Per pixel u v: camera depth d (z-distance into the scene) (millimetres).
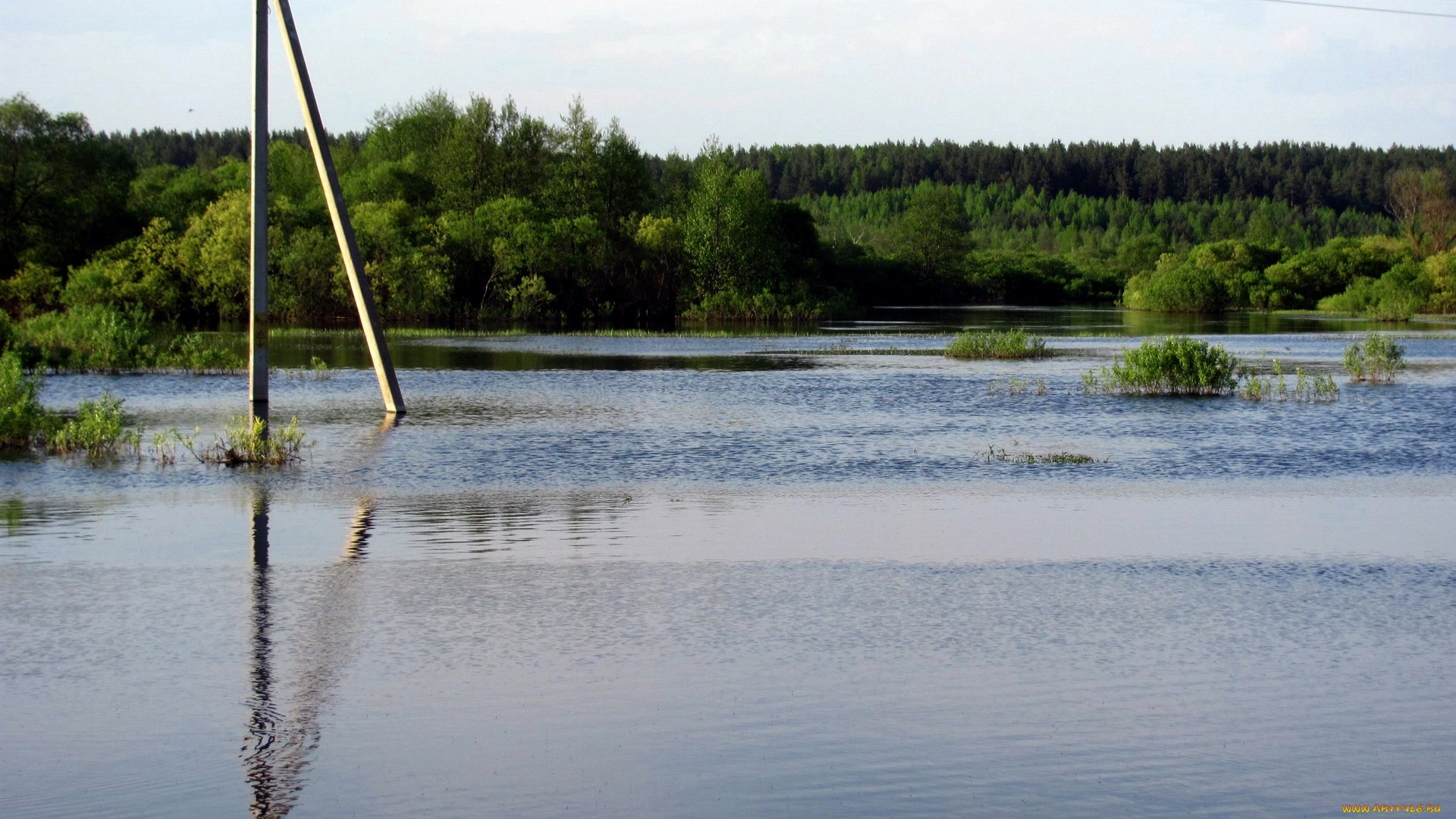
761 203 98625
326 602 12203
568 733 8750
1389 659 10508
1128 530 16172
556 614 11797
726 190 94750
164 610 11875
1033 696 9531
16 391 24219
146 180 100625
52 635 11023
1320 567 13984
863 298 138750
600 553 14625
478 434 26312
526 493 18984
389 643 10812
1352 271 121938
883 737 8688
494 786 7863
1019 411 31109
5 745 8508
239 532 15773
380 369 29906
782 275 100500
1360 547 15125
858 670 10164
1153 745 8586
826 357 53062
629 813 7484
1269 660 10477
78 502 17891
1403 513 17484
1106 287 152250
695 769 8125
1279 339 67062
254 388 26797
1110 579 13383
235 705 9258
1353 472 21250
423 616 11711
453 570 13672
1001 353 52594
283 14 27125
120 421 23188
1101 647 10836
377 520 16625
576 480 20266
